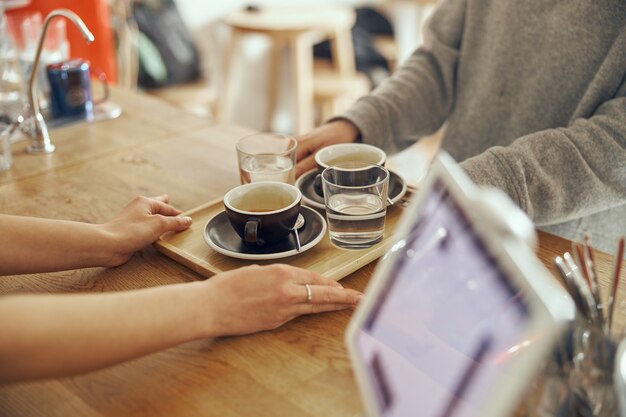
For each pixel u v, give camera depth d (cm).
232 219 101
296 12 377
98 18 258
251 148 126
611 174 112
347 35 381
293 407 76
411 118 148
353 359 65
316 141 132
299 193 102
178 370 82
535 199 109
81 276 102
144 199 112
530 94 137
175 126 162
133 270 103
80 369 73
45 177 137
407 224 63
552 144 111
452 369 55
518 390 50
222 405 76
